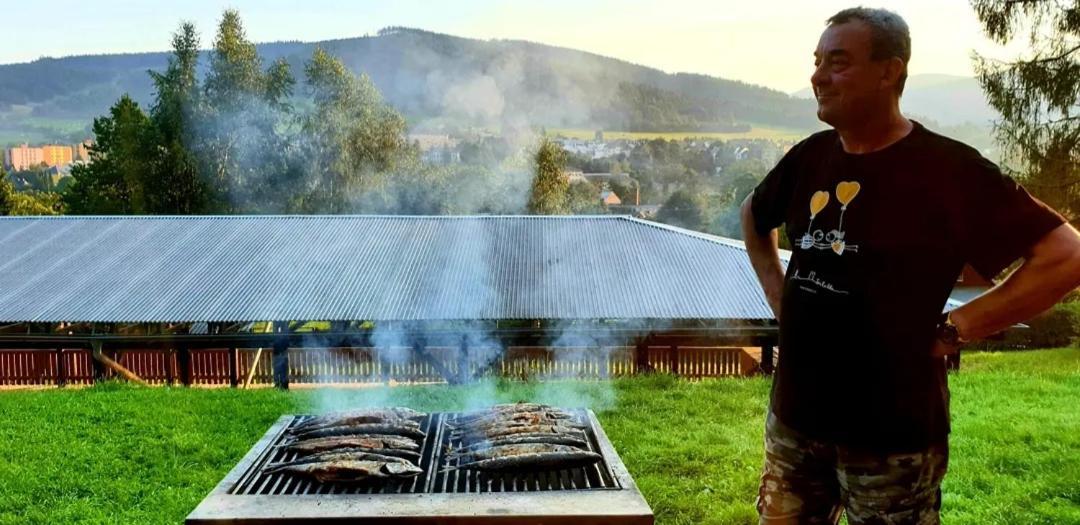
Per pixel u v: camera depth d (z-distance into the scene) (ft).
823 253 7.76
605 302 49.70
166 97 130.82
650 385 32.60
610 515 10.91
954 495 18.16
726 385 32.17
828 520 8.57
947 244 7.29
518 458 12.38
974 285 76.89
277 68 142.31
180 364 49.42
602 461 12.86
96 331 50.37
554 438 13.46
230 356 49.37
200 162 130.31
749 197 9.46
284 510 11.04
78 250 59.47
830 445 8.04
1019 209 7.05
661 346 48.88
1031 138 61.00
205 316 48.32
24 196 159.33
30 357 49.57
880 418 7.54
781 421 8.48
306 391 31.86
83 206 138.21
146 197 126.41
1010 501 17.67
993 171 7.19
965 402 28.45
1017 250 7.09
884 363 7.47
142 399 29.78
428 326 48.67
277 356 48.78
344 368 48.88
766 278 9.31
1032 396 29.66
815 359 7.91
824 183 7.90
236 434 24.48
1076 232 6.98
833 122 7.65
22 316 48.62
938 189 7.22
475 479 12.13
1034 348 71.26
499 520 10.89
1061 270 6.81
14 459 21.93
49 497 19.20
